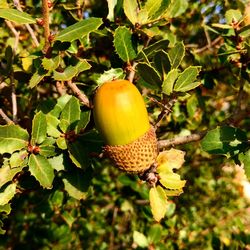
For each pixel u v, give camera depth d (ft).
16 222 1.37
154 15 0.74
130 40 0.73
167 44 0.71
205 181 1.51
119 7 0.78
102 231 1.46
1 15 0.58
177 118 1.12
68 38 0.60
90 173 0.69
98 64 0.88
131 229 1.42
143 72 0.65
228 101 1.36
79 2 0.85
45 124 0.64
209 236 1.38
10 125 0.63
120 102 0.54
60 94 0.76
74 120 0.67
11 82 0.78
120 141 0.56
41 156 0.65
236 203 1.59
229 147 0.67
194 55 1.00
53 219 1.35
